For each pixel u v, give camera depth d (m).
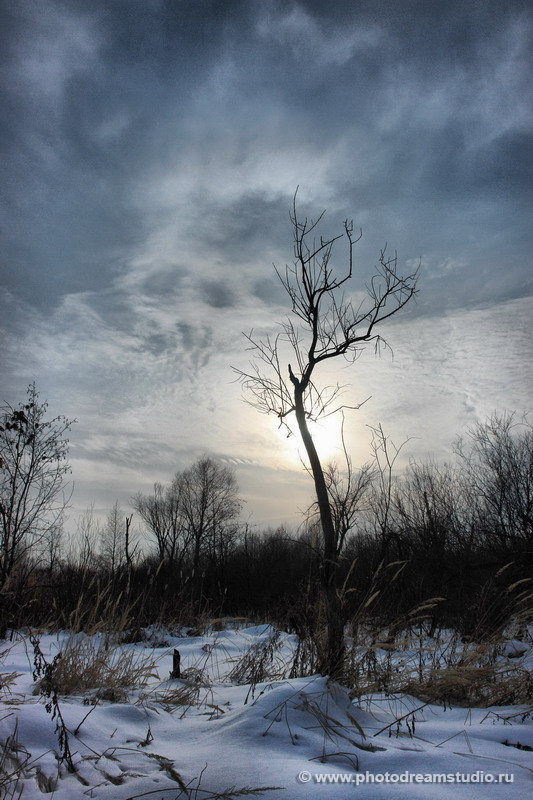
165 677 5.37
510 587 6.07
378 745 3.12
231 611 14.71
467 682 4.55
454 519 12.11
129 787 2.56
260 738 3.07
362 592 5.78
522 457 14.34
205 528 28.33
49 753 2.90
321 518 5.01
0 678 4.30
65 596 8.43
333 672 4.47
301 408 5.45
